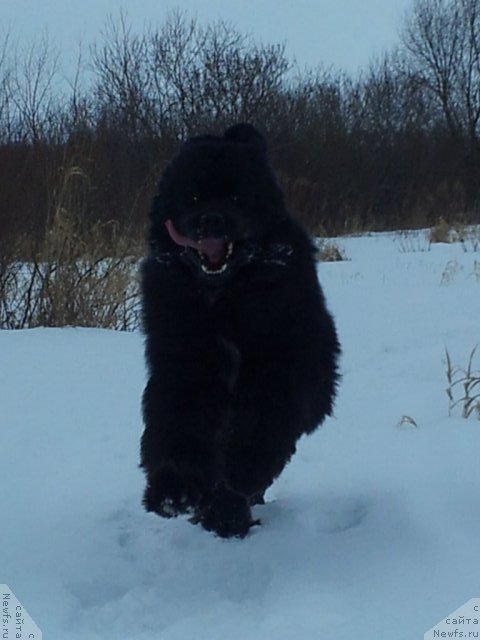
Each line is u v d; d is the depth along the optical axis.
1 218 6.29
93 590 2.98
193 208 3.17
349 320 6.88
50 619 2.82
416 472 3.45
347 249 14.07
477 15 25.22
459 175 21.42
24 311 6.34
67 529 3.26
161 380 3.25
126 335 5.78
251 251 3.19
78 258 6.37
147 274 3.31
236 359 3.23
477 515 3.15
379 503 3.28
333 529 3.24
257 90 19.30
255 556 3.07
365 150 20.20
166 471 3.17
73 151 6.67
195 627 2.77
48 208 6.38
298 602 2.84
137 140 10.87
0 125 6.73
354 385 4.70
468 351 5.32
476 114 24.73
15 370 4.87
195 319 3.22
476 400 4.20
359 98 22.55
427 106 25.19
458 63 25.19
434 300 7.79
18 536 3.22
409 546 3.05
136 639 2.74
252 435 3.21
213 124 17.75
